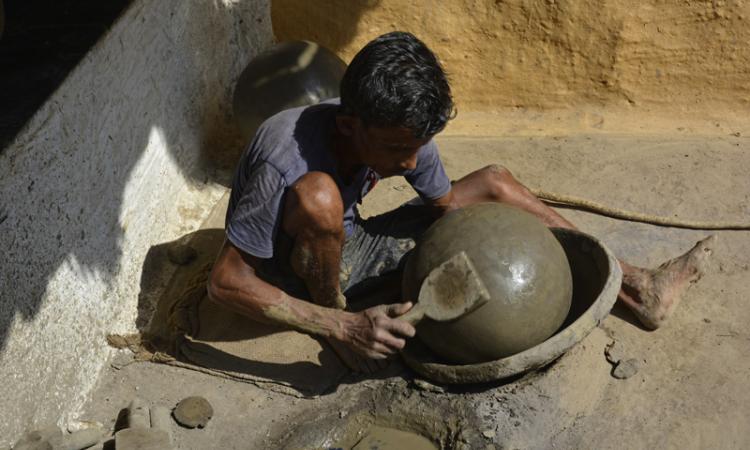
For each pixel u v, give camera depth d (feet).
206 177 14.51
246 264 9.95
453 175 14.19
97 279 11.03
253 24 16.30
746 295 11.37
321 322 9.64
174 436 10.03
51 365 9.93
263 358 10.96
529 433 9.60
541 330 9.50
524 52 16.12
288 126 9.72
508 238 9.50
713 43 15.38
